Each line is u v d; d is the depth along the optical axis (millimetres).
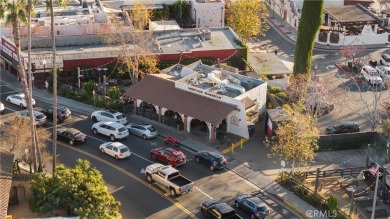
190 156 67812
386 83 82750
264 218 55625
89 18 98438
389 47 106125
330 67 97125
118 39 89312
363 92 87062
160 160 65688
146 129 71375
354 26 109062
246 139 71875
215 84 75688
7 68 93750
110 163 65625
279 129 64188
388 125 69500
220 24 112938
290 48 106938
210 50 91625
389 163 61469
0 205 48562
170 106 74375
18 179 56500
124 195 59344
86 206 49906
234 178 63219
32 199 51906
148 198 58875
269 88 82938
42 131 65875
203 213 55594
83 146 69562
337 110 79438
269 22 119812
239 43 94688
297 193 59938
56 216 51344
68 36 92812
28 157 61125
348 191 60656
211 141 71188
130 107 79438
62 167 54250
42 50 90750
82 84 87125
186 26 112562
